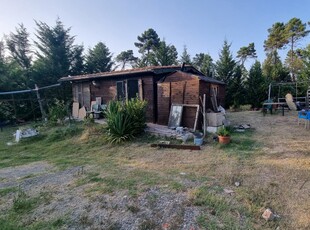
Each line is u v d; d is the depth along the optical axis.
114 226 2.53
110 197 3.26
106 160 5.60
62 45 18.86
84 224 2.59
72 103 14.41
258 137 7.00
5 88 13.96
